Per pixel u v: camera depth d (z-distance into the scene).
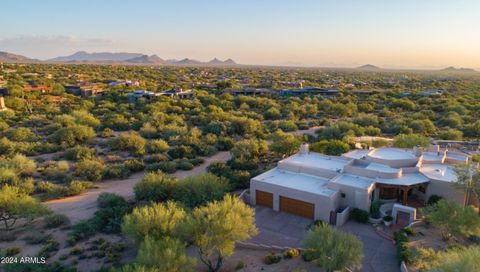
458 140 60.25
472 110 92.19
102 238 26.38
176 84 151.75
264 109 96.38
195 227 21.53
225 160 49.62
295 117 83.94
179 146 52.81
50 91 107.31
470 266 15.66
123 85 128.75
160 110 84.12
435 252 23.78
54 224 28.50
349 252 19.84
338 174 33.38
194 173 43.59
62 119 67.94
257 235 27.39
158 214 22.70
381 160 34.81
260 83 177.00
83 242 26.02
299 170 35.72
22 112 79.50
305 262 23.20
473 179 29.50
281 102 105.44
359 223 29.20
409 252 22.77
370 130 64.62
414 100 115.62
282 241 26.50
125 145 53.31
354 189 30.19
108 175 41.41
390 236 26.59
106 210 30.14
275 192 31.98
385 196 32.22
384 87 167.75
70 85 121.44
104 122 71.00
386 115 88.56
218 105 96.94
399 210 28.55
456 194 30.86
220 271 22.16
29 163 41.53
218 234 21.19
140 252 18.83
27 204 26.80
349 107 93.38
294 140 48.81
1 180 34.47
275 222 29.83
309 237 22.02
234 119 69.62
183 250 20.03
